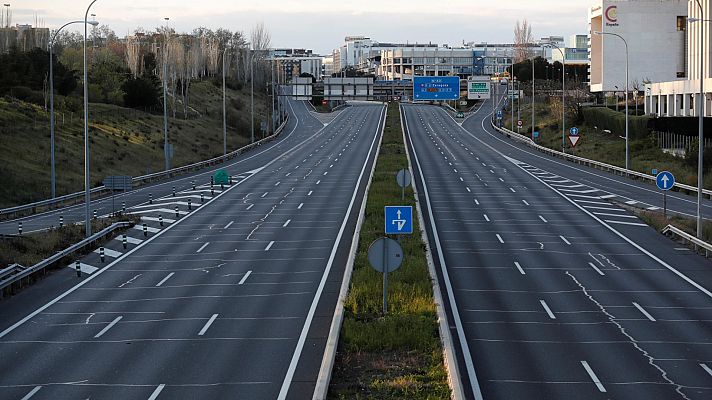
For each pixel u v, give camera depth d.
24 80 119.44
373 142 130.38
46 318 31.38
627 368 23.73
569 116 149.62
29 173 80.75
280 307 32.16
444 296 34.03
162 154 111.00
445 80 148.50
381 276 34.59
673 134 101.25
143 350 26.28
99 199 73.25
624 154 104.38
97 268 41.88
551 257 43.28
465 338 27.25
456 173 88.81
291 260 42.72
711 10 114.00
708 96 114.31
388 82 178.00
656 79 161.88
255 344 26.69
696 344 26.52
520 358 24.84
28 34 175.75
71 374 23.73
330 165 98.75
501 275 38.53
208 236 51.34
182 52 183.38
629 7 160.88
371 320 28.12
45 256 42.97
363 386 21.33
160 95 156.75
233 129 151.88
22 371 24.17
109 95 140.75
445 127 161.62
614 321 29.73
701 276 38.44
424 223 54.31
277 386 22.12
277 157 111.12
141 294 35.50
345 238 49.19
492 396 21.12
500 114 165.75
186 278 38.75
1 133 91.12
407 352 24.66
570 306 32.19
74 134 103.25
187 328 29.14
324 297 33.69
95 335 28.50
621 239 49.12
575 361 24.48
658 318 30.20
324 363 22.55
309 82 150.12
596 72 171.25
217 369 23.89
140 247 47.94
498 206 63.53
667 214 58.84
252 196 71.50
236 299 33.88
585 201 66.81
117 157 100.56
